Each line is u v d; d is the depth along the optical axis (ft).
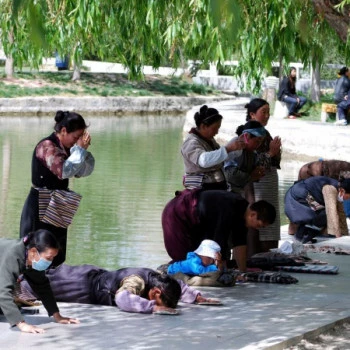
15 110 163.84
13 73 179.73
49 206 33.22
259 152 40.40
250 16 43.60
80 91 175.73
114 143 116.88
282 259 40.04
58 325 29.27
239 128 40.19
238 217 36.60
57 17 44.68
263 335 27.91
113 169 90.48
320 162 50.26
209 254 35.94
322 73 165.78
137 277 31.81
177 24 44.60
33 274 28.96
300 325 29.19
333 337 28.73
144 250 53.31
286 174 89.35
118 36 49.42
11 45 47.06
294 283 37.09
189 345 26.73
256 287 36.09
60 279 32.89
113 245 54.75
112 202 70.44
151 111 178.40
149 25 46.88
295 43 46.16
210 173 37.83
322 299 33.81
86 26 44.01
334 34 47.78
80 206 68.64
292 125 110.32
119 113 174.81
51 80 179.93
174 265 36.63
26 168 88.69
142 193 75.05
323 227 48.19
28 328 28.22
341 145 98.27
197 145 37.52
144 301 30.99
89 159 33.55
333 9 29.45
